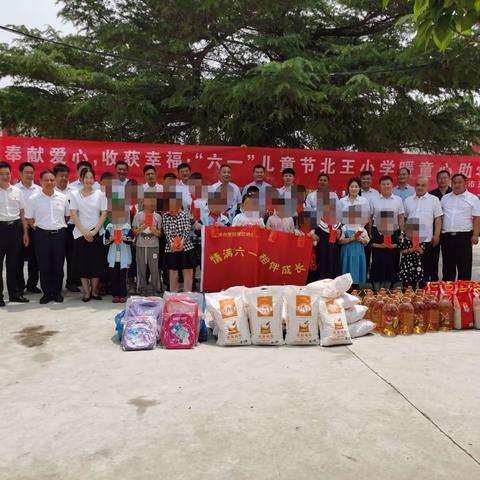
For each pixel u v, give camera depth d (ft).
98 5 33.68
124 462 8.91
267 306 15.69
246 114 30.89
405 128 32.12
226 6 28.84
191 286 21.13
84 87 34.06
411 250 21.54
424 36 7.95
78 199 20.40
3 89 33.53
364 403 11.33
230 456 9.09
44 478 8.45
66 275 25.41
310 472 8.61
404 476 8.54
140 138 36.17
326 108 29.45
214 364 13.87
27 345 15.49
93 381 12.60
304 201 22.34
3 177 20.02
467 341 16.30
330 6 34.42
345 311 16.58
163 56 32.71
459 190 22.41
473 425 10.35
